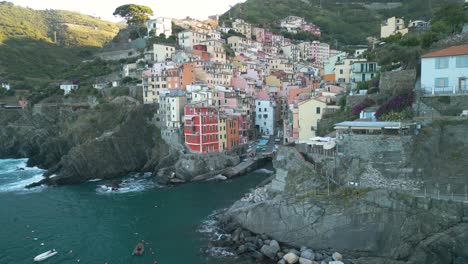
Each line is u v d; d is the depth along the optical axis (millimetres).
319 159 57125
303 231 51625
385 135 51188
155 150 110438
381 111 61969
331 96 87562
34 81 183375
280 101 143000
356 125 53375
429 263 43594
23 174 105562
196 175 95125
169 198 78688
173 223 64000
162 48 150750
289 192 56625
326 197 51125
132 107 119062
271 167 102812
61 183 94000
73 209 73000
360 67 92625
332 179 53469
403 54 79625
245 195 70938
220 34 183125
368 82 81750
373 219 47469
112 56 179875
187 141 103312
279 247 51281
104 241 57625
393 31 125125
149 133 114312
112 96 133375
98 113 121500
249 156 108312
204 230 60188
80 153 100250
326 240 50031
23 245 56719
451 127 50344
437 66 58250
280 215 53625
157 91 124125
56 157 116312
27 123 144125
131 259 51656
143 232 60625
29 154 132500
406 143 49688
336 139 55750
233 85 143750
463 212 43406
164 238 57969
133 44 181750
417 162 49062
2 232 61750
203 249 53531
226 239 55656
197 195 79938
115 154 106188
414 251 44500
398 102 60406
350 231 48656
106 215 69125
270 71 174500
